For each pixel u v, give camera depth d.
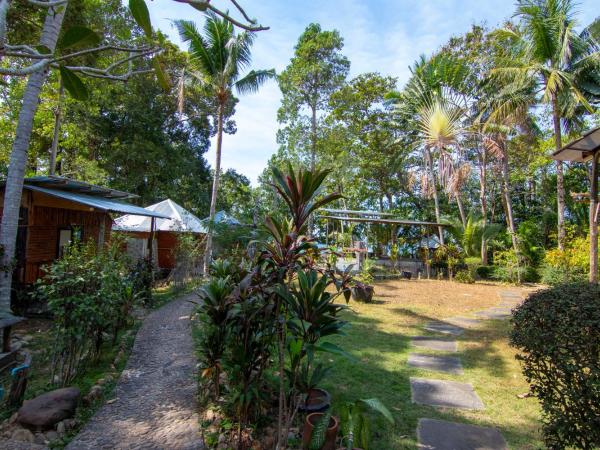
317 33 24.23
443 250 17.70
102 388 4.19
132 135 21.89
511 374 4.84
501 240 19.11
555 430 2.59
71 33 1.48
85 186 8.84
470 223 18.00
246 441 3.12
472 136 19.58
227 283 3.95
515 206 23.77
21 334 6.29
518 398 4.10
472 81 18.14
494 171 22.06
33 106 6.65
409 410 3.78
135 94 21.39
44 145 17.05
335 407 3.74
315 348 2.63
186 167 25.06
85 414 3.63
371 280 13.81
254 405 3.36
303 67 23.61
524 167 21.86
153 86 22.19
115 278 5.08
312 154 23.08
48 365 4.89
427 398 4.08
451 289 13.41
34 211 7.88
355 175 23.59
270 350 3.58
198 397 3.99
